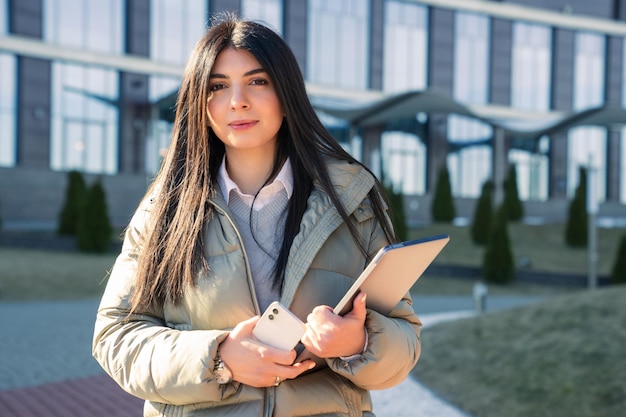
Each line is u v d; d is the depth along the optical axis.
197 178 1.61
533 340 6.76
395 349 1.50
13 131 27.75
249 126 1.62
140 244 1.65
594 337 6.48
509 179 28.61
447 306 14.80
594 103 39.41
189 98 1.63
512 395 5.71
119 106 29.75
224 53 1.62
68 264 17.55
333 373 1.60
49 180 26.83
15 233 20.86
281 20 32.59
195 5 31.12
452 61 36.06
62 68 28.58
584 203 24.11
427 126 35.84
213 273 1.56
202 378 1.43
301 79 1.65
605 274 20.20
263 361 1.43
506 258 19.56
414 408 5.66
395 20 35.00
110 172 29.53
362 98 33.59
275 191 1.68
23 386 6.86
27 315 11.78
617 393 5.34
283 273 1.58
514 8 36.84
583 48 39.09
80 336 9.82
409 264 1.47
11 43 26.98
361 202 1.66
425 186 35.91
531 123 35.00
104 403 6.19
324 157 1.67
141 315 1.63
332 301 1.58
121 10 29.66
